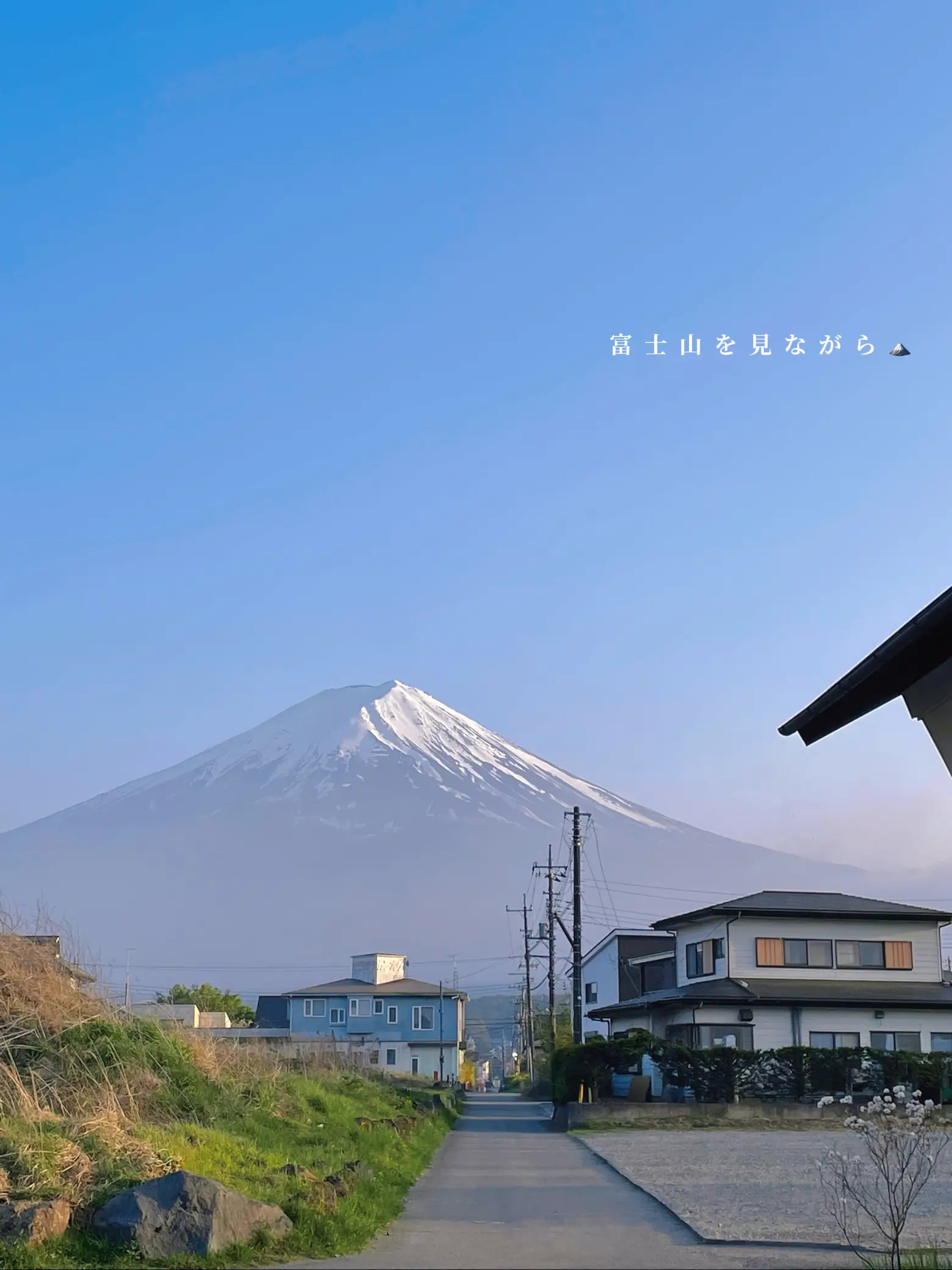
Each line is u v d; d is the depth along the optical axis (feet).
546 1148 75.77
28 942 51.52
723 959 118.93
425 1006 245.45
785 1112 95.04
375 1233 38.19
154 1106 46.34
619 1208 45.60
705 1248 36.19
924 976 119.03
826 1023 111.96
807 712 30.04
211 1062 56.34
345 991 247.09
